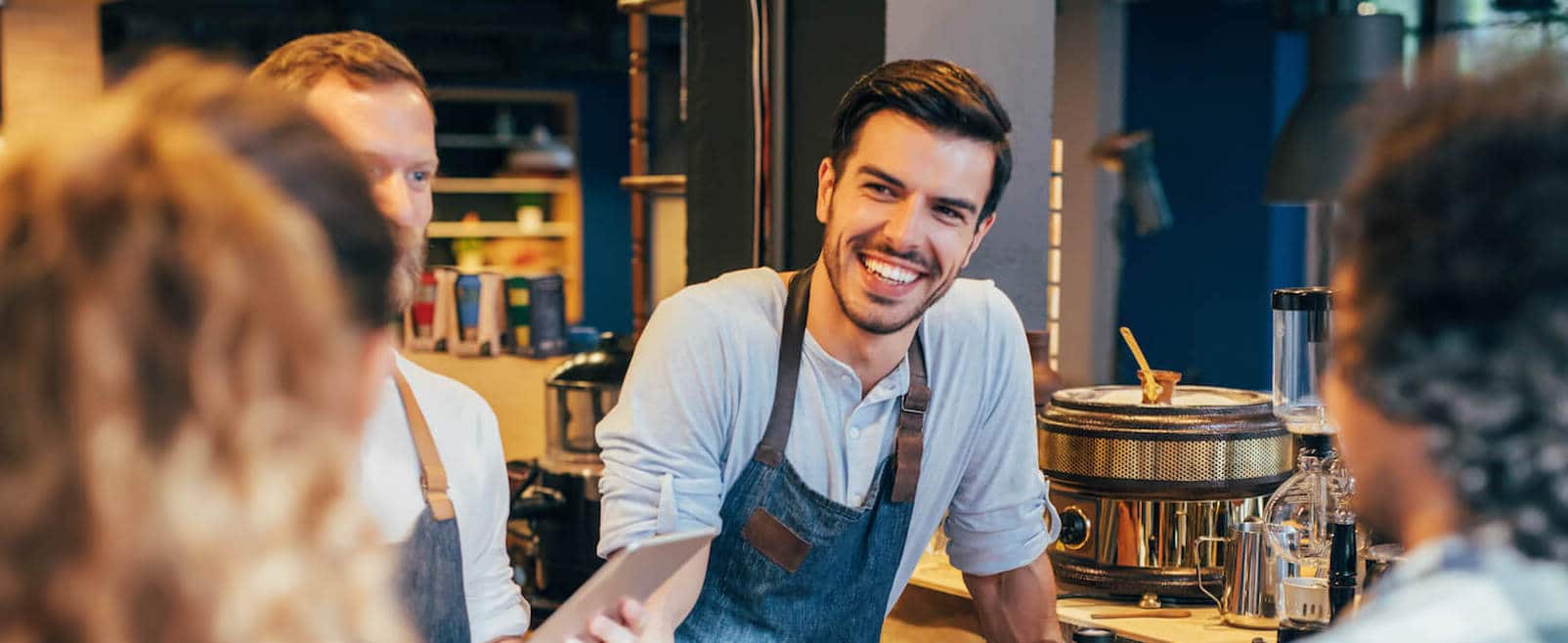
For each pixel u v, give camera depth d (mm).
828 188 1865
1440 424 821
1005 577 2152
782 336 1929
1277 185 4953
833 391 1934
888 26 2623
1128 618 2309
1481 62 867
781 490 1949
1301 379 2141
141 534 536
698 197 3098
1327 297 2113
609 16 8766
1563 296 785
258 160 606
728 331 1911
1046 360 2762
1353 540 1994
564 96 10977
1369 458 886
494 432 1670
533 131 11141
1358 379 858
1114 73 8203
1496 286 793
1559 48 861
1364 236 857
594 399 3488
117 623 539
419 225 1579
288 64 1546
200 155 572
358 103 1522
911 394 1955
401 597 1521
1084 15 8133
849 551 1993
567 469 3479
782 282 1971
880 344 1896
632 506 1888
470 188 10914
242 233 560
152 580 539
